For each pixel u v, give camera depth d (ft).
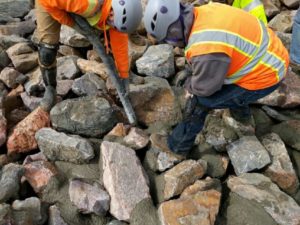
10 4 14.79
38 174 9.33
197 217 8.43
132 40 12.59
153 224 8.56
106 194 8.94
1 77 11.85
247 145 9.84
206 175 9.71
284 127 10.94
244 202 9.09
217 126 10.38
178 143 9.52
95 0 8.36
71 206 9.00
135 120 10.57
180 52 12.71
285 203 8.89
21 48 12.57
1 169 9.45
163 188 9.32
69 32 12.62
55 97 10.86
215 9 8.05
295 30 12.18
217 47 7.64
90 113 10.27
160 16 7.61
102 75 11.57
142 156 10.16
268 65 8.34
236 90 8.62
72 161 9.80
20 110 11.47
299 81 11.76
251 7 10.96
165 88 11.13
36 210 8.52
